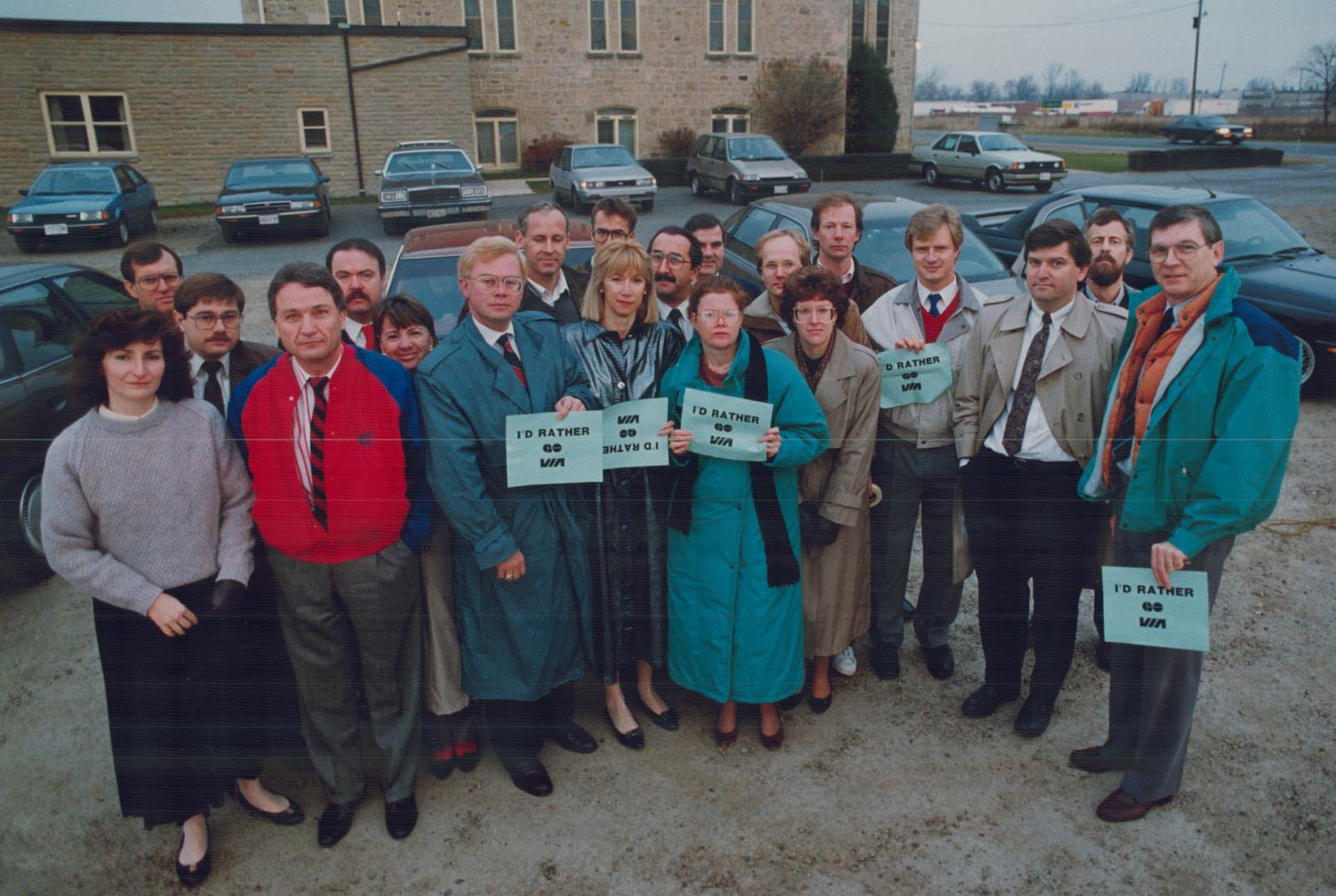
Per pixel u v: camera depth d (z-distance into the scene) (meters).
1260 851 2.63
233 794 2.99
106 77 17.75
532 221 3.52
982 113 64.69
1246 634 3.74
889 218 6.16
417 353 3.10
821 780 2.98
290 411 2.49
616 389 2.89
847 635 3.26
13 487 4.23
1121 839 2.69
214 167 19.03
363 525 2.52
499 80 23.72
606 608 2.96
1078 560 2.98
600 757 3.13
